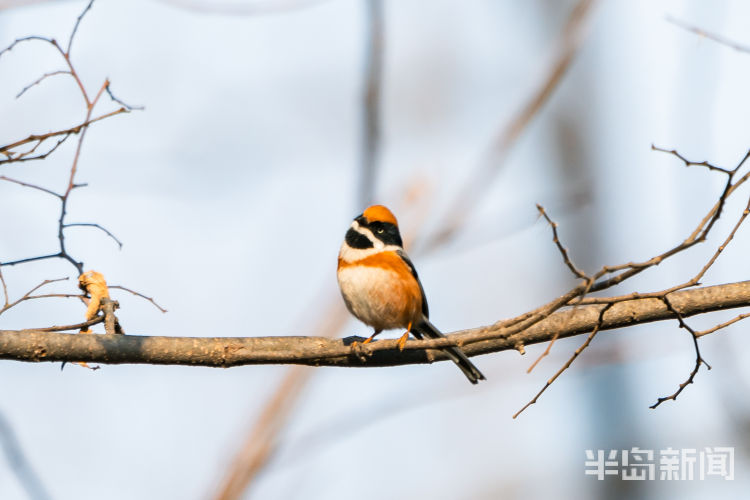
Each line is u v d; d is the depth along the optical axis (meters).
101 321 10.98
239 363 11.08
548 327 11.77
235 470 11.14
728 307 11.59
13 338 10.38
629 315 11.68
